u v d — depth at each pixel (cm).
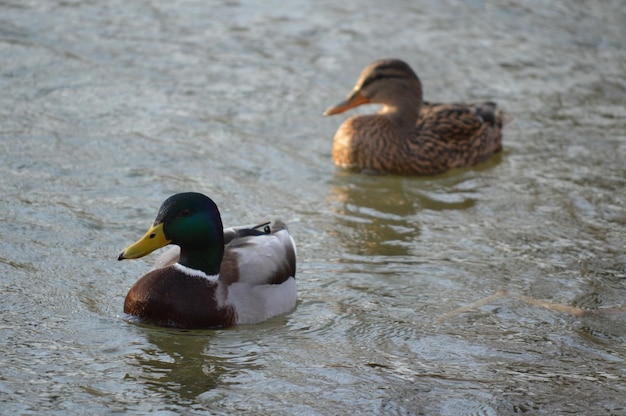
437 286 1086
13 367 858
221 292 955
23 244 1101
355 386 866
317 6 2044
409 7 2078
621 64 1869
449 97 1688
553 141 1566
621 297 1076
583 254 1184
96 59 1709
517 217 1298
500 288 1087
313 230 1221
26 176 1283
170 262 990
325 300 1038
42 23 1839
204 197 951
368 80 1461
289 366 895
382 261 1146
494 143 1530
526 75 1798
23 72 1623
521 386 881
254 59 1777
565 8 2123
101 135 1436
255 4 2034
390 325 989
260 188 1334
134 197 1255
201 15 1955
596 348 966
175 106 1568
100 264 1076
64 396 818
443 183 1424
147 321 954
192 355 903
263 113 1583
